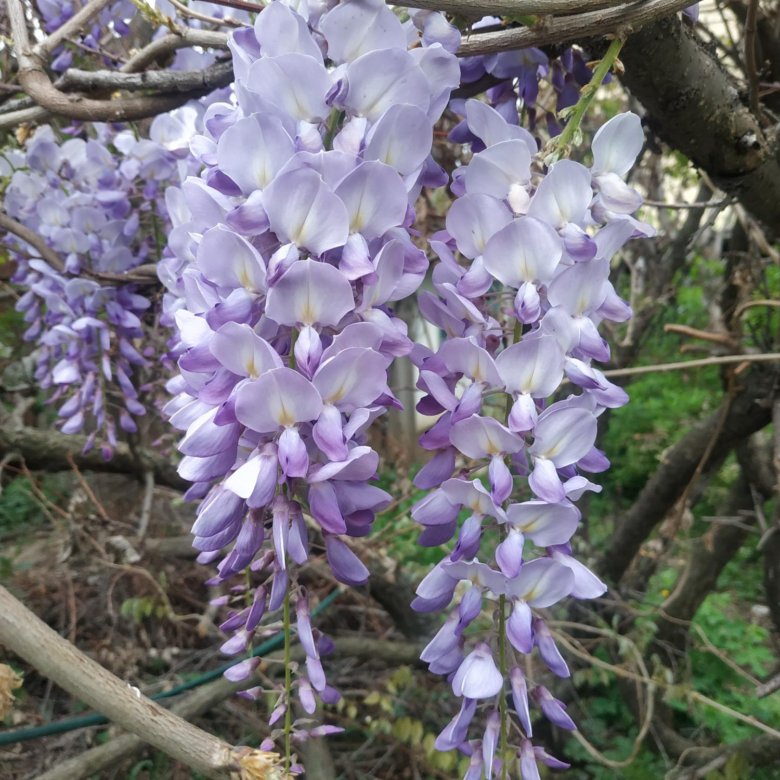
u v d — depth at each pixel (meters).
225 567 0.25
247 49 0.24
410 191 0.24
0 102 0.49
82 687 0.23
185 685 0.65
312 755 0.68
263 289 0.23
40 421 1.08
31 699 0.77
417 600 0.27
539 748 0.27
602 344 0.25
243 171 0.23
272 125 0.22
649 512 0.79
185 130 0.53
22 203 0.58
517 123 0.33
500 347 0.28
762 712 0.87
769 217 0.43
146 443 0.91
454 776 0.76
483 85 0.33
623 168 0.26
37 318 0.61
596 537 1.30
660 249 0.93
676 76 0.34
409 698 0.80
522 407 0.24
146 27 0.55
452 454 0.27
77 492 0.83
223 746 0.22
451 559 0.25
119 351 0.56
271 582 0.27
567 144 0.25
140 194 0.57
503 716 0.27
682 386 1.68
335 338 0.22
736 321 0.66
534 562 0.25
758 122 0.38
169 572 0.88
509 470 0.25
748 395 0.66
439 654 0.27
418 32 0.27
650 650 0.91
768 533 0.66
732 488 0.87
